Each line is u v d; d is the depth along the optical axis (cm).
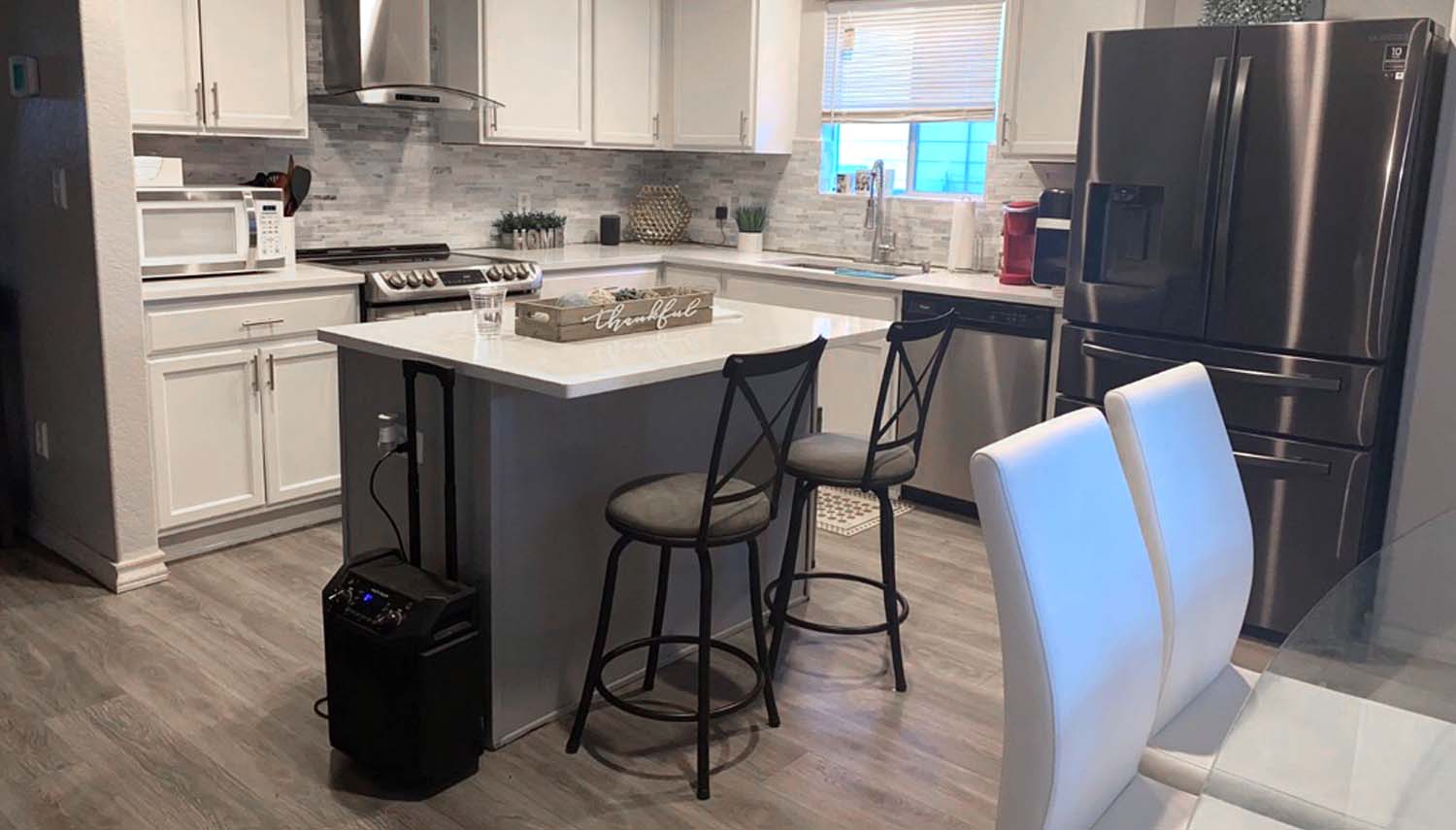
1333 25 313
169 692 287
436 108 461
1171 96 345
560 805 245
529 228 534
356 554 300
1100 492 164
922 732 280
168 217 368
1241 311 341
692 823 239
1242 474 347
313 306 397
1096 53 357
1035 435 157
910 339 277
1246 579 212
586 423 276
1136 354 363
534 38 493
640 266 526
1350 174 316
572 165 569
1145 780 174
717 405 316
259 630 325
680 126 552
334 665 249
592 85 522
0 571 363
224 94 391
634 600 302
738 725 281
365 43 432
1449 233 325
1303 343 332
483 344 272
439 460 266
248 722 274
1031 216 439
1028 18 431
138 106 369
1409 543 216
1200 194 341
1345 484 330
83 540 364
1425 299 332
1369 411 324
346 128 473
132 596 346
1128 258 367
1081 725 149
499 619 262
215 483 379
